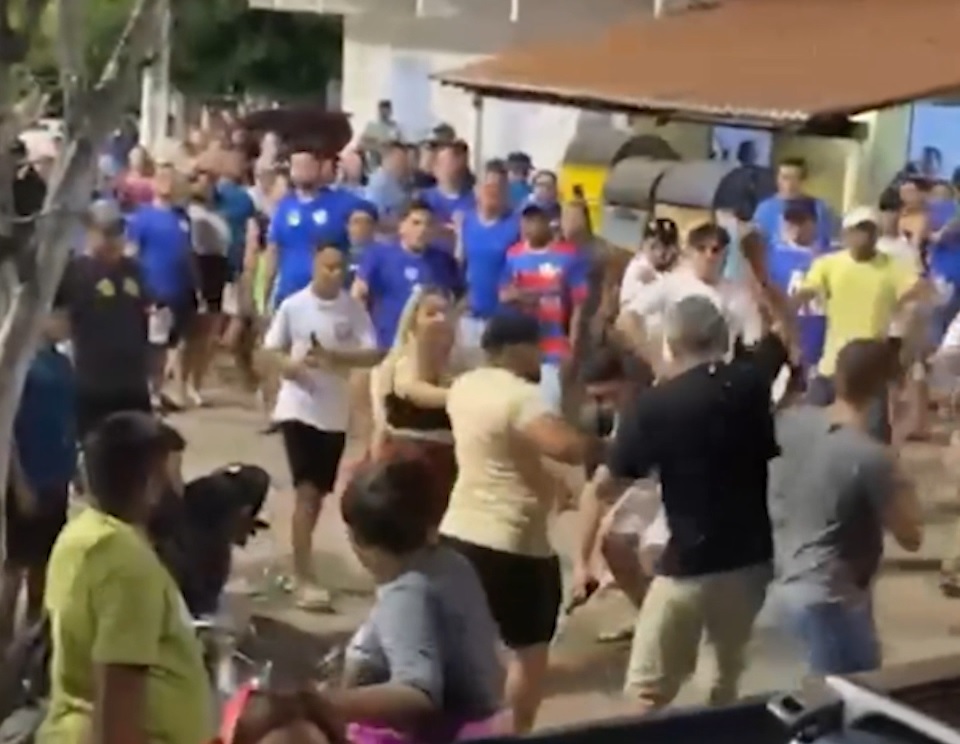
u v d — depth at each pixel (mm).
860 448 8109
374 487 6078
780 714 3857
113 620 5996
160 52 10281
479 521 8625
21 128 7582
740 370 8352
